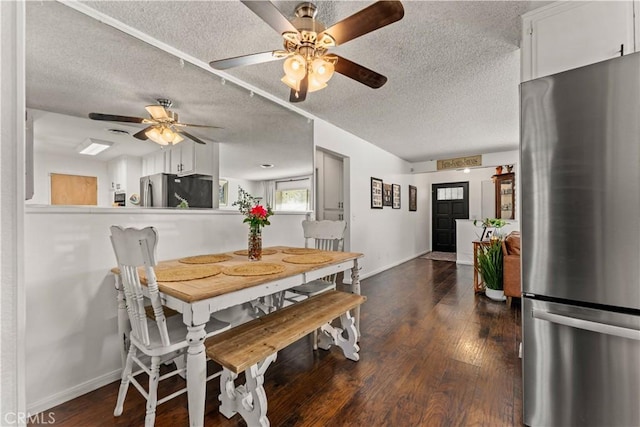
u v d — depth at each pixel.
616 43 1.46
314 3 1.65
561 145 1.32
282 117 3.20
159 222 2.09
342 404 1.64
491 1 1.62
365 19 1.36
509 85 2.71
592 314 1.25
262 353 1.38
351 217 4.42
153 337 1.50
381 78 1.82
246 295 1.50
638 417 1.18
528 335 1.44
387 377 1.90
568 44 1.58
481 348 2.28
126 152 2.02
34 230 1.55
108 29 1.81
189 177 2.37
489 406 1.61
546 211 1.36
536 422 1.43
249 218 2.16
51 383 1.60
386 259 5.56
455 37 1.96
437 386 1.80
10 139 0.54
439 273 5.11
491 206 7.39
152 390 1.40
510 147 5.25
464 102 3.14
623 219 1.18
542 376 1.40
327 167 4.80
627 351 1.20
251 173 2.88
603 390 1.25
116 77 2.01
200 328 1.31
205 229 2.38
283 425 1.48
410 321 2.85
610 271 1.21
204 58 2.23
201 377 1.30
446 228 8.11
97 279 1.77
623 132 1.17
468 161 5.98
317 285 2.61
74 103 1.81
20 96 0.56
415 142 4.91
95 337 1.76
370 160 4.98
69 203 1.76
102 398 1.68
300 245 3.34
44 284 1.58
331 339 2.24
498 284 3.50
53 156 1.72
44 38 1.71
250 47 2.09
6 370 0.53
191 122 2.41
